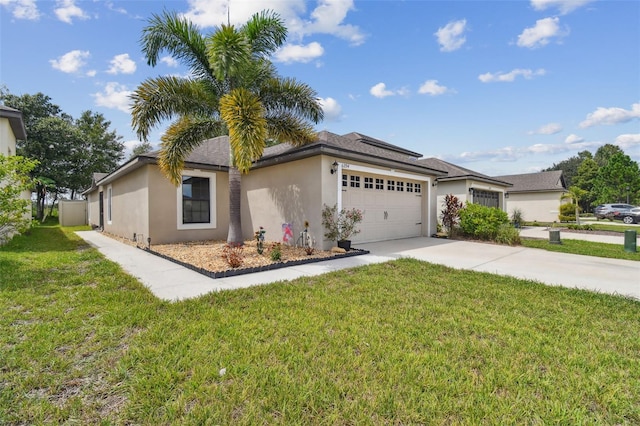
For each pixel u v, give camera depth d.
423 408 2.04
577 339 3.07
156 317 3.55
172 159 7.93
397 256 7.79
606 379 2.39
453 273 5.87
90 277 5.33
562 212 24.17
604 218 26.47
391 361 2.62
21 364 2.55
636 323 3.50
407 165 10.72
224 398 2.14
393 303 4.12
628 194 33.69
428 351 2.81
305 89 8.60
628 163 34.28
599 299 4.32
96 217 17.31
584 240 11.89
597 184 36.91
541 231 16.47
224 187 11.30
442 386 2.28
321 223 8.28
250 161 7.00
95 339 3.00
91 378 2.39
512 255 8.12
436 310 3.85
